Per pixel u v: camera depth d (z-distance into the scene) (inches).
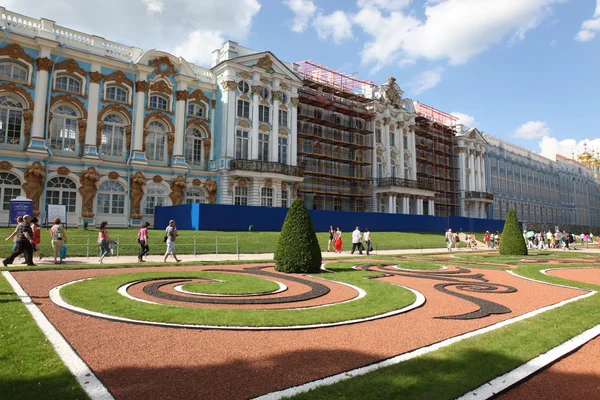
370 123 2282.2
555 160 3811.5
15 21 1259.8
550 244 1755.7
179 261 749.9
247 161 1606.8
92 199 1343.5
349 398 176.6
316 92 2049.7
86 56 1364.4
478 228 2348.7
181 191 1531.7
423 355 233.8
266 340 264.7
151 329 280.8
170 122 1533.0
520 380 207.5
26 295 378.0
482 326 313.0
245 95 1676.9
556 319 330.0
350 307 368.5
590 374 222.5
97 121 1375.5
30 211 939.3
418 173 2514.8
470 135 2797.7
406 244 1448.1
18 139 1249.4
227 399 175.0
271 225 1398.9
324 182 2098.9
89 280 471.5
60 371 199.0
